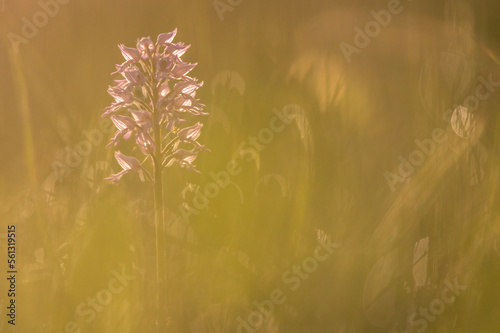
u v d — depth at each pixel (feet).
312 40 16.10
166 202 12.82
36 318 11.62
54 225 13.51
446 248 10.99
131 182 14.99
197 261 11.35
